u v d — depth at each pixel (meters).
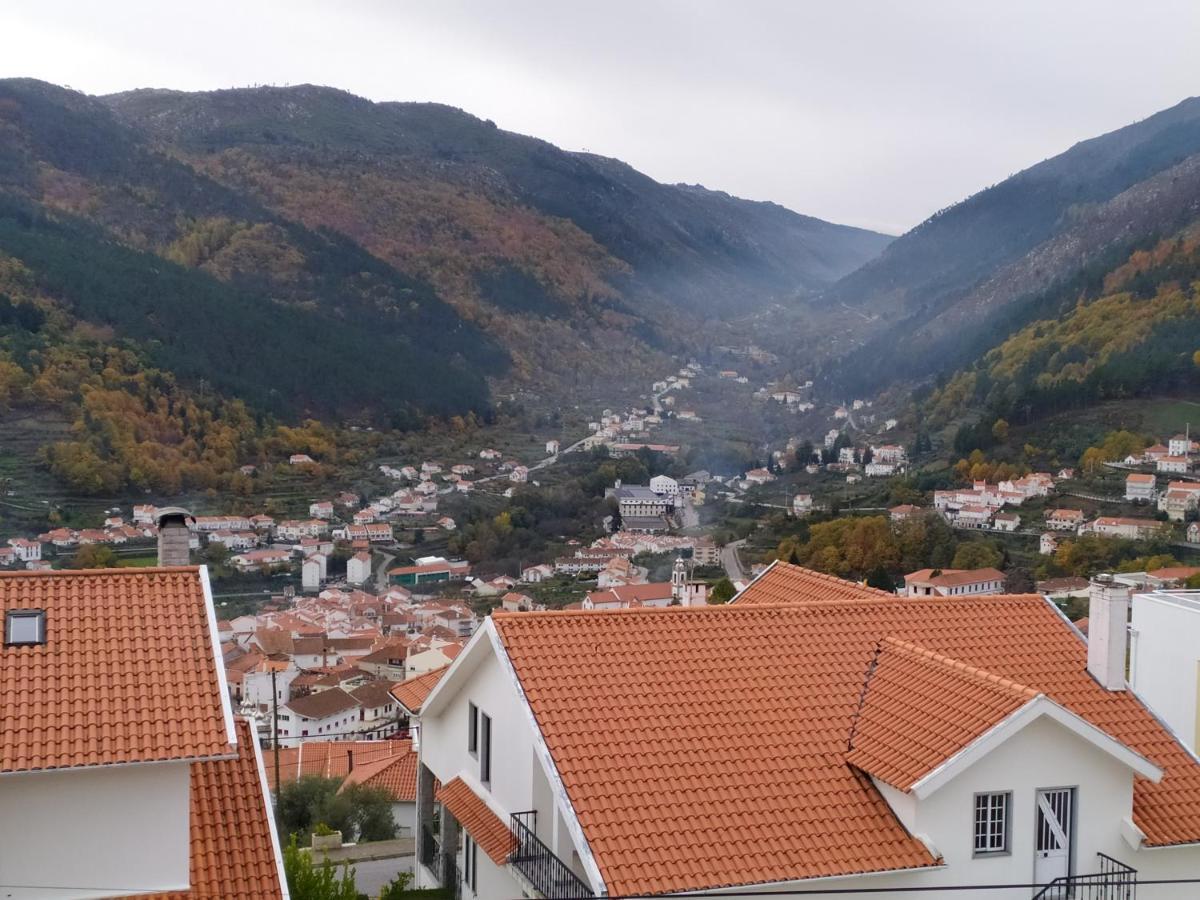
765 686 15.10
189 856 12.79
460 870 18.33
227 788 14.02
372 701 78.75
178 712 12.59
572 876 13.46
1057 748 13.87
